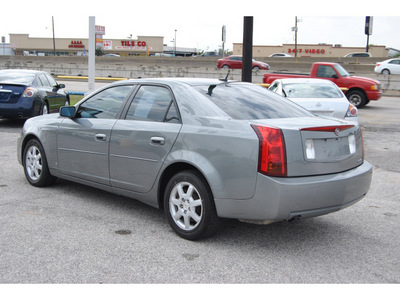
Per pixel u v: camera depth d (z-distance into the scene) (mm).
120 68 35250
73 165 5340
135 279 3354
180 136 4172
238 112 4168
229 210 3840
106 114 5039
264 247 4094
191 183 4070
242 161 3734
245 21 10641
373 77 25938
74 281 3291
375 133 11750
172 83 4566
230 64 37938
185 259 3756
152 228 4508
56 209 5035
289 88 10430
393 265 3764
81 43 97688
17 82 11000
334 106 9375
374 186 6559
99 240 4129
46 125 5688
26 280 3291
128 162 4648
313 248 4105
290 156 3670
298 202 3648
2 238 4109
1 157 7805
